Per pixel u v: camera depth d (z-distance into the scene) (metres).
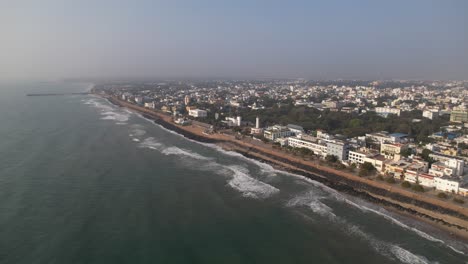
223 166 133.62
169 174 119.12
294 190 107.00
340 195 103.50
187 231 77.75
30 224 78.06
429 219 85.75
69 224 78.81
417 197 97.62
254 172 127.12
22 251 67.25
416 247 72.38
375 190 105.31
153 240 73.31
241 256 68.38
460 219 84.38
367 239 75.50
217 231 78.19
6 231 74.50
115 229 77.31
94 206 89.19
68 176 112.38
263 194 102.31
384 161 121.44
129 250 69.19
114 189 102.06
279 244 73.19
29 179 108.06
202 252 69.50
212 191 103.31
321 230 79.56
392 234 78.00
